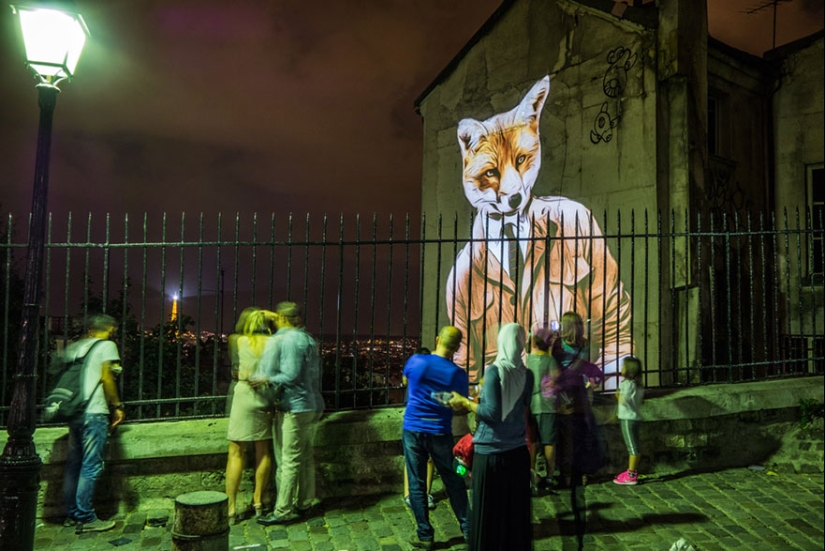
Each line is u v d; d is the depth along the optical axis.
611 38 11.67
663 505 5.57
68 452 5.28
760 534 4.95
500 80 14.23
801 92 12.44
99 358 5.21
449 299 15.05
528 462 4.08
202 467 5.69
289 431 5.27
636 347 10.74
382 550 4.72
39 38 4.36
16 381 4.31
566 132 12.52
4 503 4.15
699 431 6.65
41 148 4.51
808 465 6.52
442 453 4.70
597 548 4.66
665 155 10.73
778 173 12.69
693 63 10.67
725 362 11.16
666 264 10.49
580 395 4.72
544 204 12.83
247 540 4.92
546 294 6.18
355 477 5.95
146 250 5.66
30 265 4.45
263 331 5.49
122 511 5.50
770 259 12.35
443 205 15.59
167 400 5.79
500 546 3.90
